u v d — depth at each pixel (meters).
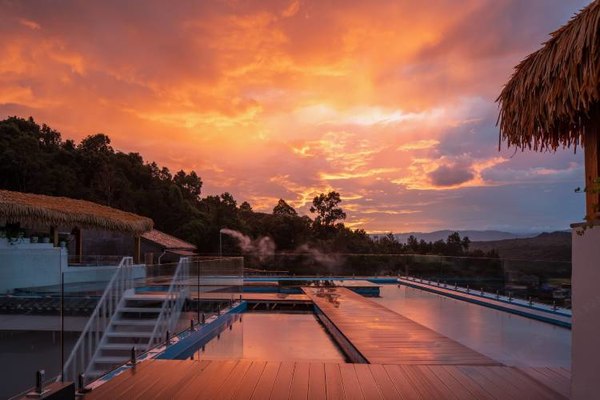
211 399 3.28
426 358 5.23
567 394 3.46
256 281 17.77
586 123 2.71
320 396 3.37
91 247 20.98
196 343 6.81
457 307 11.41
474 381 3.79
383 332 7.05
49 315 5.91
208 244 32.06
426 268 16.95
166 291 7.17
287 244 34.34
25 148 29.11
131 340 6.12
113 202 32.16
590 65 2.27
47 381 3.66
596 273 2.51
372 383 3.71
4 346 4.51
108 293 6.15
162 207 34.09
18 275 9.80
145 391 3.44
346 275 19.44
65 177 30.11
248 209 43.69
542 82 2.64
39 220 10.99
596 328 2.51
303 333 8.77
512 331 8.18
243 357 6.82
